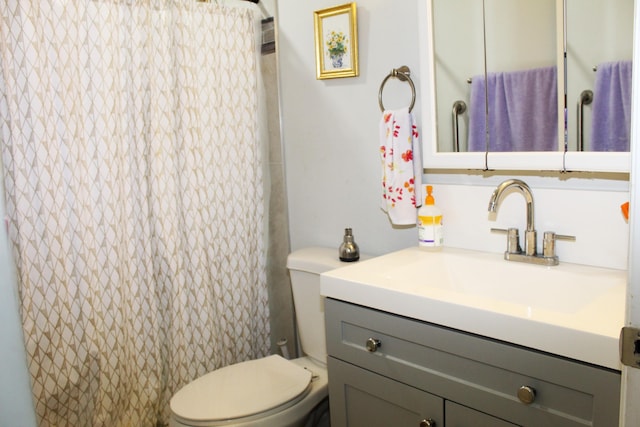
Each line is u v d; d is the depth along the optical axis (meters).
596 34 1.32
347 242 1.85
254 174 2.15
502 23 1.47
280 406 1.60
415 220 1.72
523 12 1.43
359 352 1.40
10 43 1.58
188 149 1.92
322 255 1.95
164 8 1.83
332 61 1.91
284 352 2.15
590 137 1.35
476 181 1.62
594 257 1.40
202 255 2.00
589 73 1.34
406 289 1.28
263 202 2.21
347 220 2.00
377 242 1.92
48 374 1.75
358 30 1.84
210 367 2.06
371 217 1.92
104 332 1.86
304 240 2.18
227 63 2.02
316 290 1.90
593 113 1.34
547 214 1.47
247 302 2.19
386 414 1.38
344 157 1.97
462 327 1.16
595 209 1.38
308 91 2.04
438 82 1.63
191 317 2.02
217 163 2.03
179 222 1.96
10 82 1.59
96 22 1.71
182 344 1.98
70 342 1.79
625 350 0.65
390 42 1.76
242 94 2.07
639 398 0.65
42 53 1.62
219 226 2.07
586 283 1.33
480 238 1.63
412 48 1.70
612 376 0.96
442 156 1.64
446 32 1.58
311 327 1.95
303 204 2.15
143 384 1.97
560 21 1.37
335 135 1.98
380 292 1.31
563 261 1.46
